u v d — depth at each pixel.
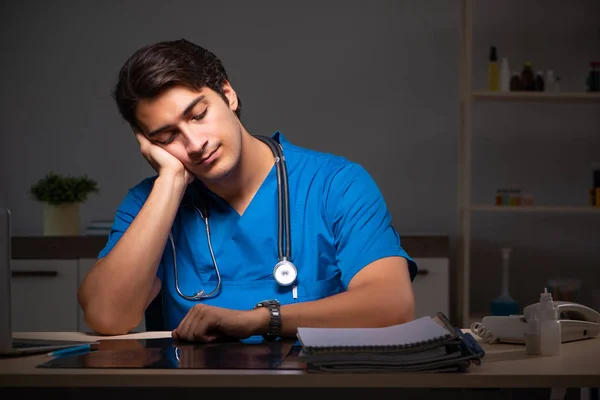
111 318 1.35
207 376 0.94
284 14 3.44
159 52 1.34
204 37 3.46
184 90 1.33
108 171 3.49
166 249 1.53
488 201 3.40
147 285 1.39
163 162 1.43
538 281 3.40
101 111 3.49
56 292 3.05
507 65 3.10
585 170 3.38
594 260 3.39
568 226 3.39
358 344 0.95
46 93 3.50
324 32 3.43
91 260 3.05
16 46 3.50
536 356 1.07
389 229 1.45
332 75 3.43
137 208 1.57
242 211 1.51
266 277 1.47
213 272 1.49
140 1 3.47
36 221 3.50
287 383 0.93
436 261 2.97
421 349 0.95
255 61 3.44
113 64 3.48
